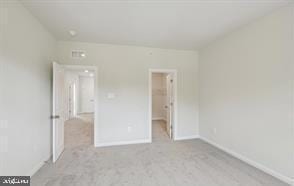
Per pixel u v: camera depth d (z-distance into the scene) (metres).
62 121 3.61
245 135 3.03
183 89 4.60
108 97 4.04
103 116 4.00
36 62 2.67
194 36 3.55
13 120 2.04
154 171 2.65
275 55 2.46
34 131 2.58
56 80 3.17
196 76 4.71
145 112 4.29
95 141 3.94
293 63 2.21
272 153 2.51
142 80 4.27
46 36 3.11
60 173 2.58
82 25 2.96
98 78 3.98
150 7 2.35
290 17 2.25
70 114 8.48
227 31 3.29
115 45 4.09
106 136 4.02
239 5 2.30
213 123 4.01
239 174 2.55
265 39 2.62
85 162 3.01
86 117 8.70
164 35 3.48
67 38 3.62
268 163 2.57
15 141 2.08
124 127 4.14
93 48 3.95
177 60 4.55
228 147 3.49
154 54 4.37
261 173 2.58
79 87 10.17
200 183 2.29
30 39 2.47
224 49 3.59
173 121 4.60
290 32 2.25
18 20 2.15
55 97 3.09
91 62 3.94
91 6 2.31
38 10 2.41
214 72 3.96
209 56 4.17
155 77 8.16
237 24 2.95
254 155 2.83
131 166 2.84
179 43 4.01
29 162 2.43
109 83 4.04
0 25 1.81
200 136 4.62
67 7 2.33
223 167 2.80
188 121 4.64
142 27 3.06
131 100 4.19
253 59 2.84
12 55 2.02
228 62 3.47
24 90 2.30
